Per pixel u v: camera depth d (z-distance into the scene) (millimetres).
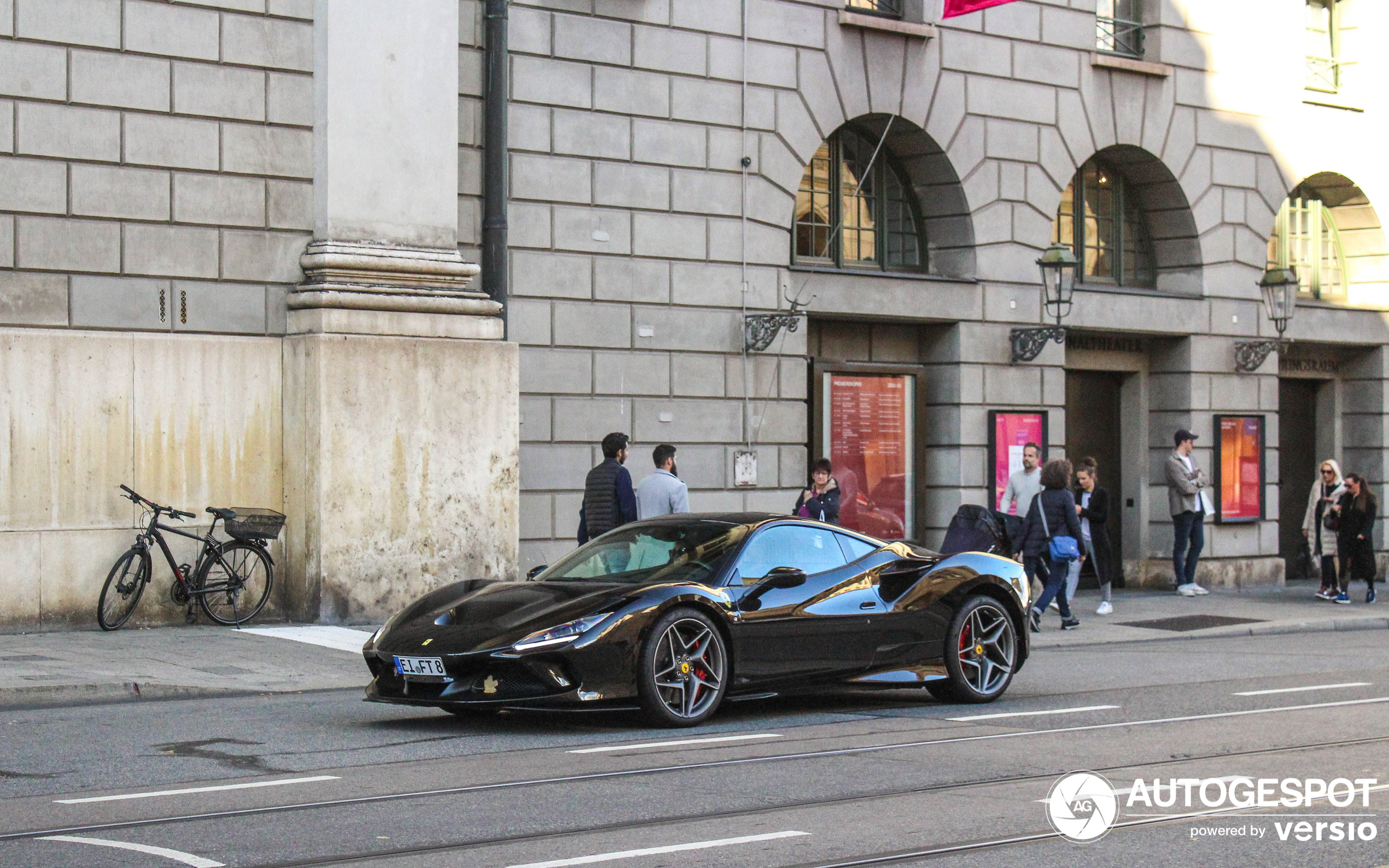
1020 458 20141
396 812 6988
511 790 7535
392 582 15000
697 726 9805
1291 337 23422
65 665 11672
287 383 14938
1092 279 21719
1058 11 20594
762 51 18016
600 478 14062
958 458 19688
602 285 16875
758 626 10008
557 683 9117
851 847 6328
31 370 13672
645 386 17156
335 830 6609
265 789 7566
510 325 16328
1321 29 24156
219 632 13898
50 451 13766
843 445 19141
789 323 17969
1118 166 22047
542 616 9375
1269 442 22969
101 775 7988
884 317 19156
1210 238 22234
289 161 15000
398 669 9422
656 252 17234
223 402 14648
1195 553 21203
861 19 18656
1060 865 6055
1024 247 20250
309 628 14297
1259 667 13500
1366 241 24656
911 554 11125
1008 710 10719
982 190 19812
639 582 10070
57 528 13805
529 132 16422
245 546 14500
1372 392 24875
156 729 9539
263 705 10758
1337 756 8617
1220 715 10305
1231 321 22500
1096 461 22297
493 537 15641
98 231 14062
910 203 20078
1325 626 18109
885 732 9602
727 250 17766
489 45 16062
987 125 19891
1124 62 21141
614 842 6395
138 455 14219
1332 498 20562
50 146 13812
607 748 8859
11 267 13672
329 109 15008
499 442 15688
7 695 10469
